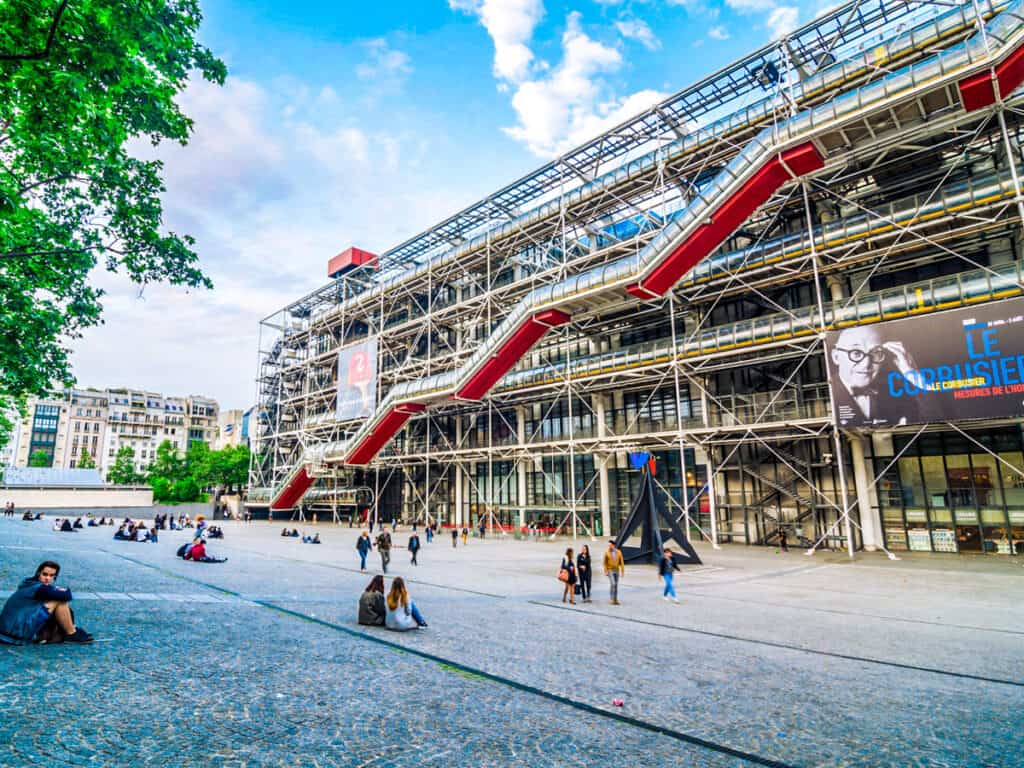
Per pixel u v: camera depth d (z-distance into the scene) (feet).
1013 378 64.95
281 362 205.57
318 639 28.17
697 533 108.37
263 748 15.19
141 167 41.91
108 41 26.50
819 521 94.68
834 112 73.72
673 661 26.81
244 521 185.68
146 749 14.58
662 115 102.06
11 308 40.19
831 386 79.41
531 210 127.03
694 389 111.45
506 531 139.33
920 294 75.51
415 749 15.74
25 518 165.37
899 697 22.07
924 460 86.69
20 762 13.12
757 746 17.02
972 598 46.98
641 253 86.84
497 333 107.45
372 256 194.18
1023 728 18.95
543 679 23.06
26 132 30.25
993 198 70.33
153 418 412.77
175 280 44.83
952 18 76.28
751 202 82.17
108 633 26.50
